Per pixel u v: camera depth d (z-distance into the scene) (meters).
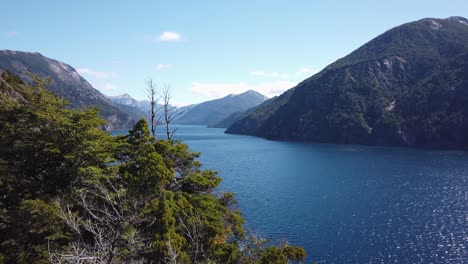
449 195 68.31
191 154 25.86
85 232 15.57
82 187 18.25
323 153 156.38
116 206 16.41
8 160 17.81
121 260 11.04
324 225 51.12
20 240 15.17
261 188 78.00
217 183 24.84
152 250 14.73
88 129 19.39
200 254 18.44
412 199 66.00
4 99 18.39
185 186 23.72
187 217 19.58
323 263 38.22
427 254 39.84
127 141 22.98
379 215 56.00
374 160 128.12
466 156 138.50
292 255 23.86
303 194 71.81
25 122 18.17
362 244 43.47
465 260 37.91
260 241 25.00
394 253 40.44
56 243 15.40
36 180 18.41
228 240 24.44
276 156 144.38
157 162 19.12
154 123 29.42
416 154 148.88
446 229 48.22
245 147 187.88
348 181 85.75
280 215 56.25
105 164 20.42
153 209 16.64
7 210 16.52
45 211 15.11
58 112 19.12
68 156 17.64
